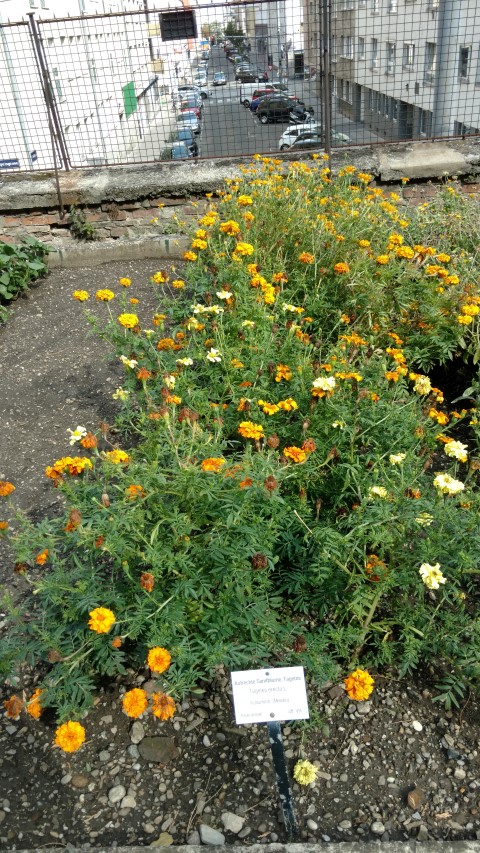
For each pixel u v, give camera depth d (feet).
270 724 6.64
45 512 11.07
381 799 7.20
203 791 7.32
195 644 7.80
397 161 22.39
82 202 22.39
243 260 14.39
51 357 15.69
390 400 10.46
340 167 22.21
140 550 7.97
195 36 23.82
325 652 8.39
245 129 24.34
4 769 7.59
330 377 9.44
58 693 7.16
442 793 7.24
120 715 8.04
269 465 7.84
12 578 9.78
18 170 23.84
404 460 8.91
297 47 22.79
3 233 23.04
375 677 8.36
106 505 7.76
